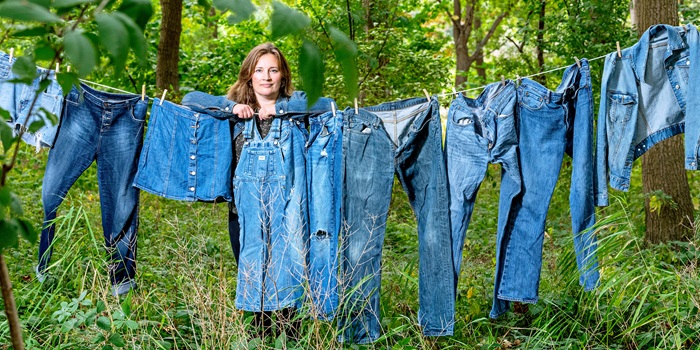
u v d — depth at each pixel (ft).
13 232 5.14
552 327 13.80
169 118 12.98
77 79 4.64
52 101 12.47
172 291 14.44
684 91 12.31
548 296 14.82
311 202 12.87
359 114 12.91
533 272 12.94
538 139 12.85
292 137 12.84
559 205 28.81
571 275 14.73
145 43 3.87
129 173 12.93
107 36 3.65
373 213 12.87
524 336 13.48
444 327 12.82
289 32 3.66
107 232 13.09
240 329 11.28
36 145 12.45
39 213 19.06
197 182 12.93
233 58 38.78
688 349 12.86
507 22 57.93
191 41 48.88
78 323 10.71
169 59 29.48
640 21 21.94
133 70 29.43
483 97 12.96
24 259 15.88
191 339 12.44
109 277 12.59
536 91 12.79
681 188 21.89
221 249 17.15
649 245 21.29
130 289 12.53
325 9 26.50
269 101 13.15
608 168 13.06
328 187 12.87
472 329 14.15
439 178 12.83
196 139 12.95
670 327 13.07
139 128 13.01
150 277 15.06
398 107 13.07
